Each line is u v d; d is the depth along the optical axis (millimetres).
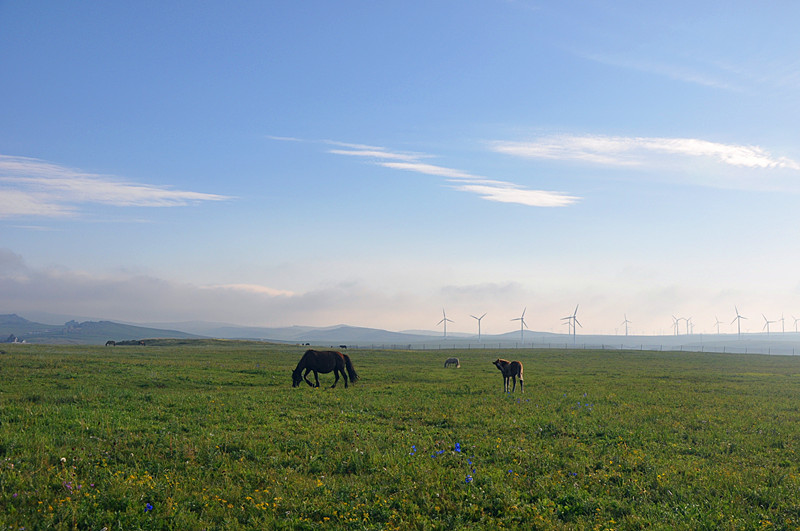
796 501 10250
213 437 14438
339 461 12602
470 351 94000
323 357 31672
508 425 18047
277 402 22719
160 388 28297
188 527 8477
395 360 63250
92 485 9961
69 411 17531
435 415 19984
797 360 79625
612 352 90812
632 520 9195
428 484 10883
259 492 10133
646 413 21703
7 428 14445
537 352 89000
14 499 9117
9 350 56781
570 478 11672
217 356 59062
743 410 23406
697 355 87000
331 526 8750
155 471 11227
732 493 10836
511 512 9641
